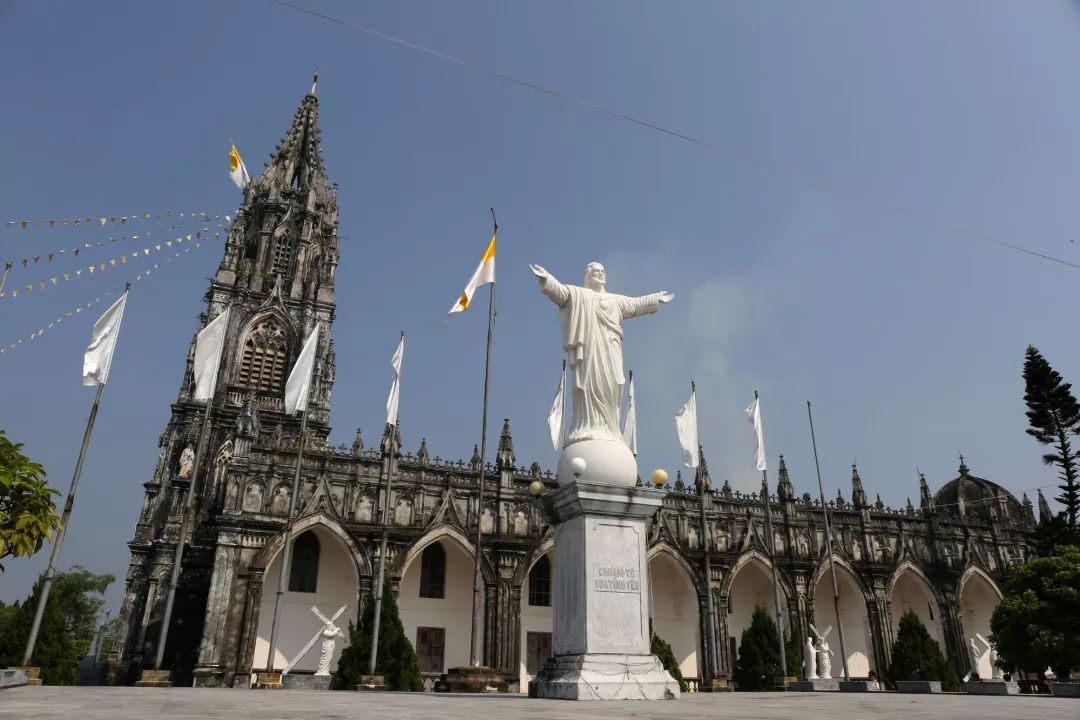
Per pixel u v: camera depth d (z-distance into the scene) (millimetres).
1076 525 62656
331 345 91062
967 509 84312
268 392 84625
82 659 96188
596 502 16484
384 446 59875
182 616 62812
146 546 72688
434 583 59750
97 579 137625
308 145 107312
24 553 27047
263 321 88000
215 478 72750
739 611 68562
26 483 27703
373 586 54375
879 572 69562
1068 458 64188
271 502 55000
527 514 61062
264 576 53250
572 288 18844
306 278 93875
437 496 59781
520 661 59219
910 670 57625
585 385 18094
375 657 45125
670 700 15109
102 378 42156
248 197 99562
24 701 12898
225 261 90250
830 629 71938
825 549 69062
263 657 53500
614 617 15898
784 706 13102
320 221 99250
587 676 15008
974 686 35531
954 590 72188
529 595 61781
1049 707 13055
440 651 57875
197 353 53812
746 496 69375
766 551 66562
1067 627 42781
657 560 65750
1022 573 46406
